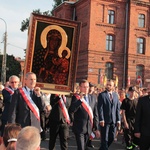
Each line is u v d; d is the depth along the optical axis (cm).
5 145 349
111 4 3656
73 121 774
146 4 3772
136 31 3731
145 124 766
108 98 946
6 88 868
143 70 3734
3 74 3584
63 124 878
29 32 820
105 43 3606
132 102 1010
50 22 840
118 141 1342
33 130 264
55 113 877
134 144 998
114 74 3606
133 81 3653
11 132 347
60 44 855
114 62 3622
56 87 857
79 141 758
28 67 823
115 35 3659
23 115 651
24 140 253
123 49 3688
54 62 854
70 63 873
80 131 761
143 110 770
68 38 865
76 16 3906
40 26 830
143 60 3734
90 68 3497
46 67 845
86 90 788
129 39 3678
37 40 829
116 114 961
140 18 3781
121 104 1034
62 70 863
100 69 3544
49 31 841
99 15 3594
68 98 907
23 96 659
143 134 762
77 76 3712
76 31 870
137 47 3747
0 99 928
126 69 3653
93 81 3497
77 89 1221
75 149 1098
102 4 3609
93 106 798
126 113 1012
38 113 666
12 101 654
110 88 956
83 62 3600
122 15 3709
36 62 832
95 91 1628
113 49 3650
